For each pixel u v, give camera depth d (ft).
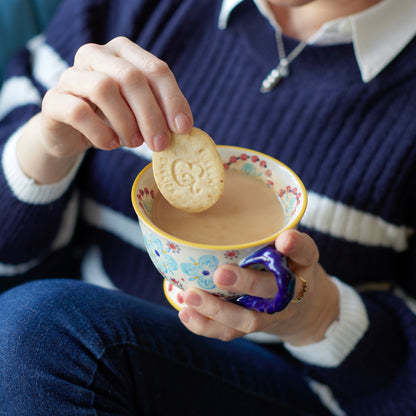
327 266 2.68
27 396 1.92
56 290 2.19
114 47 2.06
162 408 2.21
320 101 2.63
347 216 2.61
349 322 2.39
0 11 3.25
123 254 2.97
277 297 1.76
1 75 3.37
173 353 2.25
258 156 2.13
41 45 3.21
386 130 2.55
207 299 1.90
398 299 2.62
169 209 2.00
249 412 2.32
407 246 2.73
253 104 2.75
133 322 2.22
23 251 2.75
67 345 2.05
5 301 2.20
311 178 2.64
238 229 1.95
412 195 2.60
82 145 2.31
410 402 2.39
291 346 2.48
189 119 1.88
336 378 2.47
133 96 1.89
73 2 3.05
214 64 2.88
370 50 2.55
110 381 2.09
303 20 2.76
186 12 2.92
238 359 2.41
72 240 3.30
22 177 2.52
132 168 2.85
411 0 2.51
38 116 2.48
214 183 1.91
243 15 2.86
